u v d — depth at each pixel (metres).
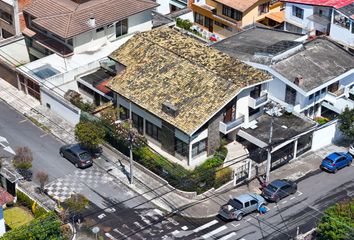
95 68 84.88
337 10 89.81
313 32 93.50
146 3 90.75
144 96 74.19
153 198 69.81
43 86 81.19
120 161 74.44
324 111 82.50
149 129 75.00
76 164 73.25
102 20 86.38
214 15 97.25
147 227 66.19
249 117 76.81
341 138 79.81
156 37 80.94
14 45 89.81
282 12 98.69
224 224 66.88
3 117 80.94
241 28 94.62
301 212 68.56
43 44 87.00
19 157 70.94
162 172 71.81
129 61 78.31
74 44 85.44
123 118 77.44
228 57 77.62
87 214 67.31
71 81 83.31
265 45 85.31
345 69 81.19
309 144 77.25
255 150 75.06
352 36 89.69
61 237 62.53
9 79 86.31
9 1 90.12
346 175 74.19
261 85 75.88
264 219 67.56
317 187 72.19
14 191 68.00
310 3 92.38
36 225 61.06
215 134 73.19
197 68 75.12
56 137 78.00
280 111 78.44
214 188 70.88
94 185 71.19
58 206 67.12
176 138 72.19
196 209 68.62
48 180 71.31
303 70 79.44
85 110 79.00
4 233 61.09
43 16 86.94
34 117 80.94
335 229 59.91
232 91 71.81
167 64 76.50
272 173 74.00
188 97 72.62
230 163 73.00
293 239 65.06
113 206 68.62
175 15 99.81
